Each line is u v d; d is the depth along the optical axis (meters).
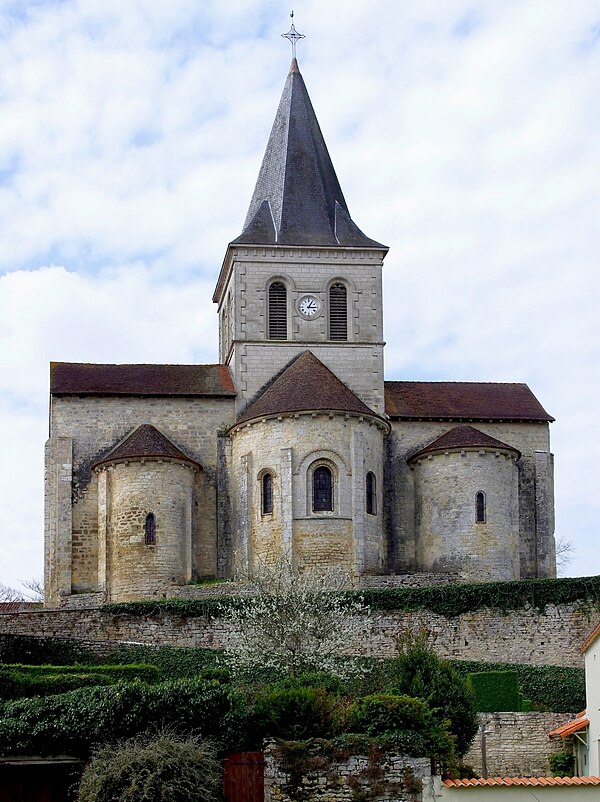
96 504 58.44
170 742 31.52
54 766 32.56
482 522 57.00
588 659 39.38
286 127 65.25
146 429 58.28
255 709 33.84
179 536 56.06
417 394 63.53
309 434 55.25
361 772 32.19
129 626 47.53
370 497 56.00
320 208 63.22
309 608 45.56
